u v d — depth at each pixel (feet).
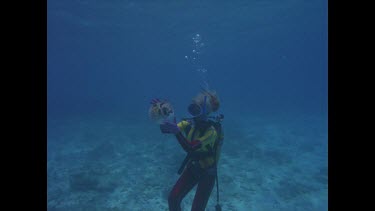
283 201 20.22
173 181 24.17
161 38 117.60
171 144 38.63
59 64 223.51
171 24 91.20
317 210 18.88
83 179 23.73
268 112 91.35
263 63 280.31
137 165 29.43
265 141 42.73
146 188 22.66
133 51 156.15
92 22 87.76
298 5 79.46
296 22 105.19
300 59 285.84
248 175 25.89
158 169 27.71
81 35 109.19
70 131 52.90
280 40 144.66
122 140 42.91
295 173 26.78
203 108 8.64
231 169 27.66
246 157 32.09
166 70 305.73
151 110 7.84
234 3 69.46
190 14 78.74
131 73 331.98
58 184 24.14
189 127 9.39
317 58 282.97
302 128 55.88
